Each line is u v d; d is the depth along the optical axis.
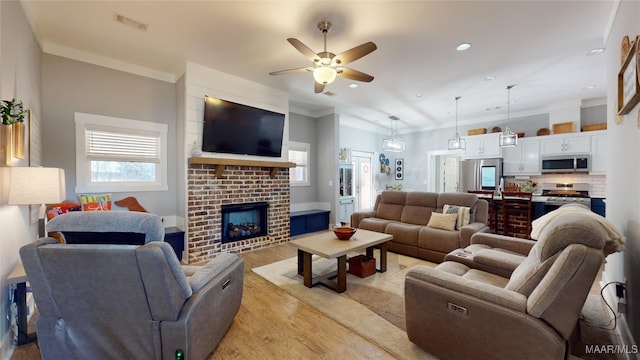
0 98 1.89
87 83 3.48
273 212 4.83
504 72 4.06
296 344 2.01
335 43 3.20
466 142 6.90
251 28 2.89
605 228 1.61
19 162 2.28
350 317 2.37
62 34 3.03
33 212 2.54
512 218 4.71
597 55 3.50
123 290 1.45
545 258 1.56
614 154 2.45
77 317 1.51
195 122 3.87
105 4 2.48
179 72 4.00
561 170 5.55
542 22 2.76
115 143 3.71
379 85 4.64
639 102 1.77
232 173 4.27
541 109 6.11
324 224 6.19
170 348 1.52
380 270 3.46
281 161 4.91
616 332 2.08
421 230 3.98
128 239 1.50
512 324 1.44
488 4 2.47
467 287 1.62
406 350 1.91
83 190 3.45
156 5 2.51
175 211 4.20
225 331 2.05
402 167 8.62
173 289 1.48
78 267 1.42
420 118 7.18
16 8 2.23
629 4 2.04
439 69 3.96
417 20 2.73
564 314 1.35
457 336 1.63
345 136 7.40
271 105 4.78
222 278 1.96
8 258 1.93
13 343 1.94
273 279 3.24
